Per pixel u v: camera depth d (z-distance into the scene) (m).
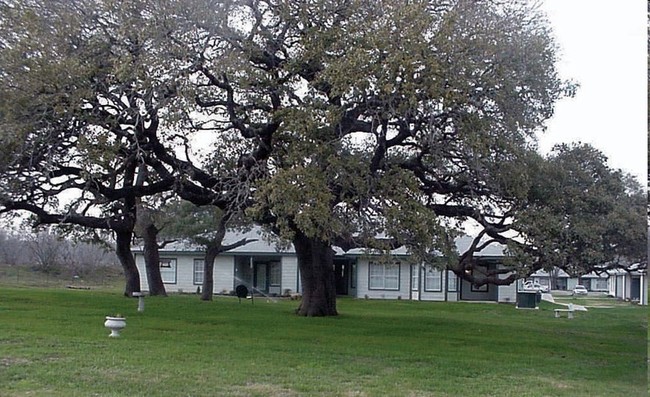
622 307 40.16
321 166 16.00
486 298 41.41
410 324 22.06
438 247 15.86
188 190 20.20
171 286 44.97
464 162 18.30
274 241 32.88
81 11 16.80
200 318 21.30
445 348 16.56
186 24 16.16
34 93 15.93
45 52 15.95
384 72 14.70
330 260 23.98
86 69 16.23
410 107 15.16
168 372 12.19
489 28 16.25
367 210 16.09
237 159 19.73
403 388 11.59
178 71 16.09
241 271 44.62
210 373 12.23
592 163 20.48
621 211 19.48
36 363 12.52
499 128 16.98
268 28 17.89
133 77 15.80
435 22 15.48
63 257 52.03
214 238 32.38
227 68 16.30
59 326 17.67
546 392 11.67
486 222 20.23
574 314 31.70
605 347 18.58
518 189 18.45
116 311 22.39
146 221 29.98
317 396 10.84
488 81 15.95
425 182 19.36
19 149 16.95
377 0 16.33
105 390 10.72
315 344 16.25
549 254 18.53
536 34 17.34
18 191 19.47
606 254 19.88
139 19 16.09
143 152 18.34
